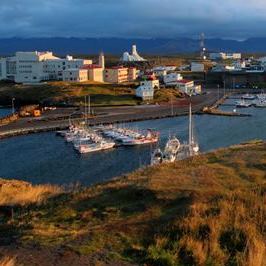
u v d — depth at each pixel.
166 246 14.80
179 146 84.50
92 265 13.09
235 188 21.83
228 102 171.75
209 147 92.31
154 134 102.88
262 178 24.81
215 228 15.77
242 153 32.19
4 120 123.50
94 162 80.56
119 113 139.00
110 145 93.50
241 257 14.05
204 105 158.50
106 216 18.30
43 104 159.75
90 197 21.45
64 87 174.50
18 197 23.36
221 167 27.39
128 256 13.99
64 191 26.39
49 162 80.50
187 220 16.31
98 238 15.20
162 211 18.58
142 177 25.34
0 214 20.45
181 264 13.82
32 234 15.66
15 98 167.75
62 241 14.85
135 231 16.02
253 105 163.38
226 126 118.88
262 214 17.08
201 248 14.49
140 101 163.25
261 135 105.50
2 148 93.25
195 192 20.84
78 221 17.89
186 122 126.00
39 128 112.69
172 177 24.45
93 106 153.50
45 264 12.96
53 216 18.81
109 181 26.81
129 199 20.75
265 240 15.20
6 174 72.31
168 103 162.25
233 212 17.23
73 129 109.44
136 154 87.44
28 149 92.00
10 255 13.52
